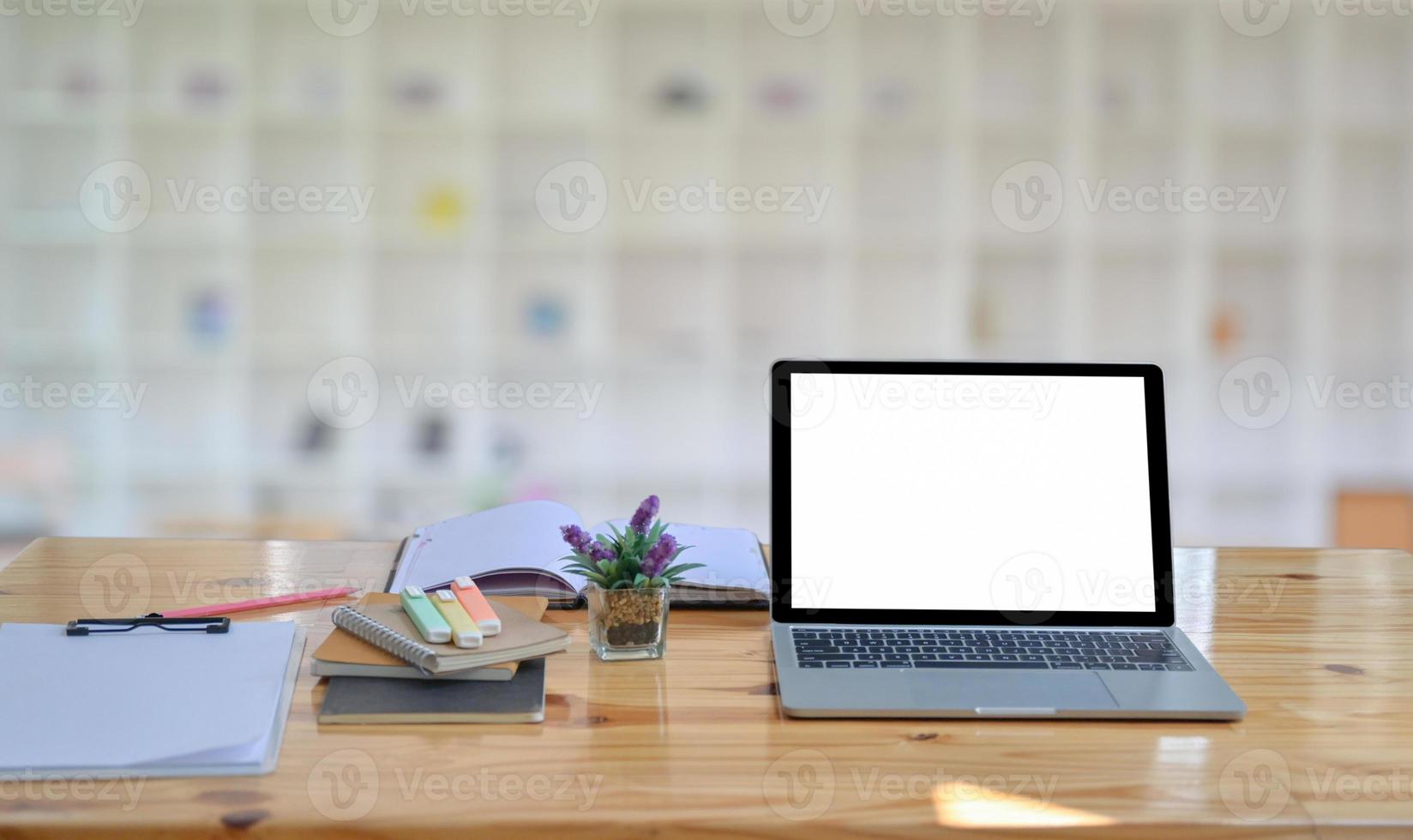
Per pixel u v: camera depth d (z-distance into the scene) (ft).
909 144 12.78
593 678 3.35
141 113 11.96
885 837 2.53
